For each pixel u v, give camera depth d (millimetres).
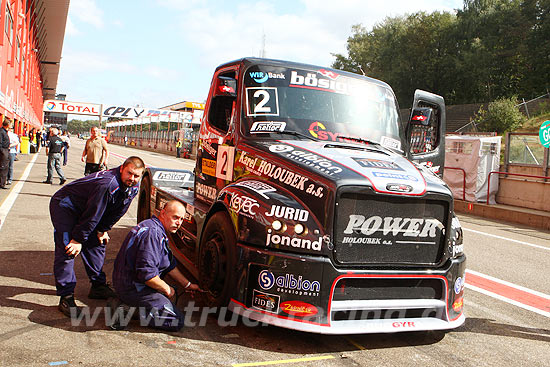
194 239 5047
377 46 68875
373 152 4613
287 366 3357
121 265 3865
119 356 3324
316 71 5199
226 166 4918
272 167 4176
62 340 3525
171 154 48125
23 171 17281
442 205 4027
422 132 5746
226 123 5195
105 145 12203
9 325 3727
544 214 12766
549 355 4000
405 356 3734
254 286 3787
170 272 4141
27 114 40625
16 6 26438
